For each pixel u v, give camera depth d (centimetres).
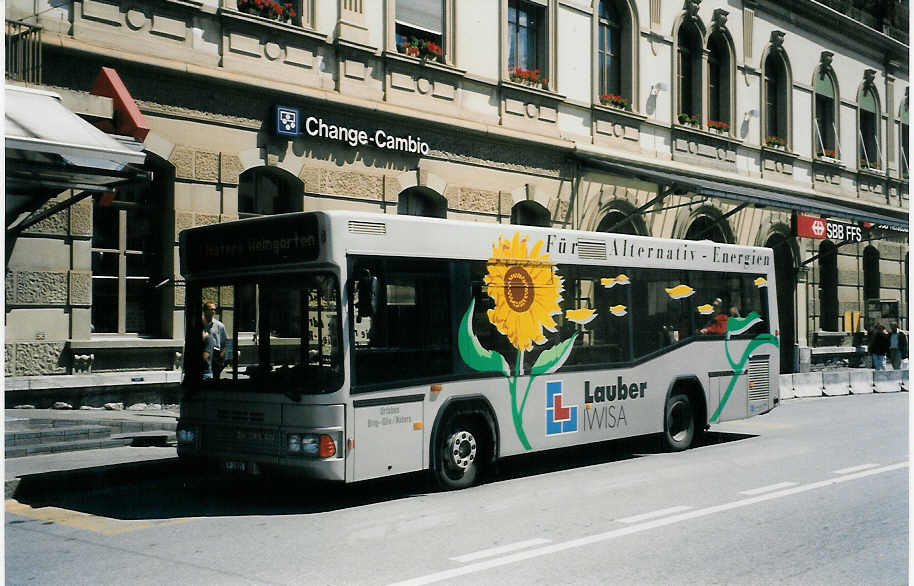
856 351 3225
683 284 1334
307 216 910
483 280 1042
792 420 1769
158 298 1507
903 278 3575
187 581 643
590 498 953
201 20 1520
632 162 2339
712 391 1376
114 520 853
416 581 637
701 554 713
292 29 1625
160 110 1464
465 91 1953
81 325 1396
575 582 634
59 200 1366
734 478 1075
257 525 830
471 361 1022
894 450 1320
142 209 1502
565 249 1152
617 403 1212
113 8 1411
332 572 665
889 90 3506
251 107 1581
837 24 3162
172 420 1337
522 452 1079
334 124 1692
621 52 2375
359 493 996
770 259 1513
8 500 939
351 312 902
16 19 1307
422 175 1856
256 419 922
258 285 944
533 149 2094
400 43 1838
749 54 2789
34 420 1252
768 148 2848
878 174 3394
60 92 1273
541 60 2150
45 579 650
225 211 1548
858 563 686
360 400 904
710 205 2627
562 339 1138
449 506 916
